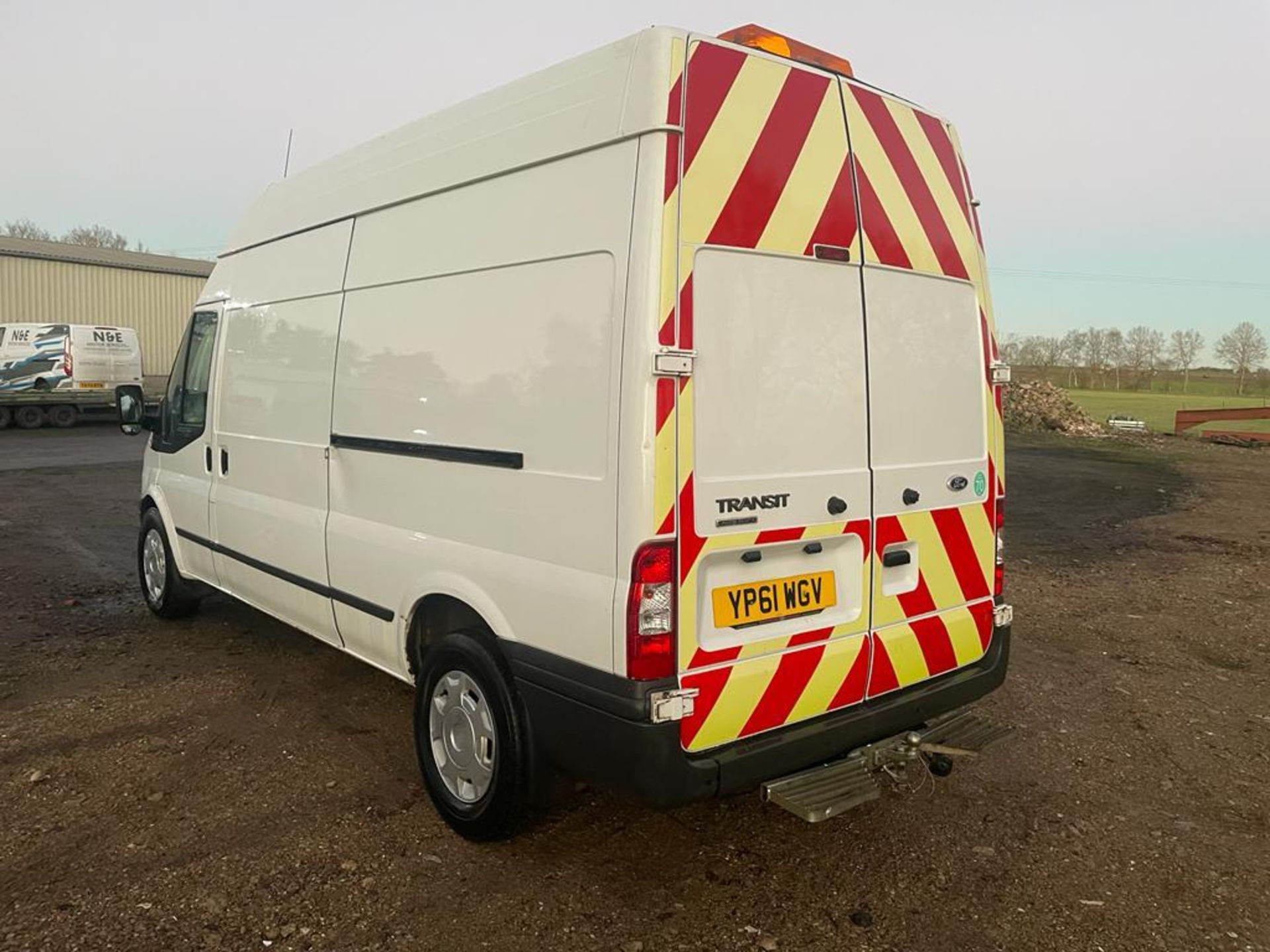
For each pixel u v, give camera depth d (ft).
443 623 12.29
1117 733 15.12
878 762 10.64
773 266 9.84
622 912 9.90
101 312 100.99
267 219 16.43
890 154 11.20
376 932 9.43
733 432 9.48
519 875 10.57
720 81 9.52
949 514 11.82
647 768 8.99
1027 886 10.57
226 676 16.92
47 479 45.21
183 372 19.02
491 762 10.91
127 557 27.40
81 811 11.83
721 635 9.52
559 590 9.72
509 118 10.93
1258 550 30.99
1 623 20.26
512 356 10.48
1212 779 13.43
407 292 12.31
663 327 8.92
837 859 11.07
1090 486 48.57
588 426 9.46
